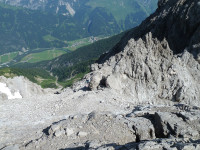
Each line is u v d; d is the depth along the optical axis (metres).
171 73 40.78
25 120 32.41
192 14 42.94
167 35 46.47
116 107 34.94
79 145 21.47
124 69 43.09
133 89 41.03
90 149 17.88
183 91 39.12
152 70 41.66
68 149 20.80
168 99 39.72
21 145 24.14
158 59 43.50
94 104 35.62
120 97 39.06
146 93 40.62
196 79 40.84
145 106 32.47
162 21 48.97
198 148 15.06
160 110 27.64
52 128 25.28
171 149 15.21
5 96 50.25
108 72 44.94
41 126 29.98
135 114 27.67
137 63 42.75
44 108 36.72
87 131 24.16
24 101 40.56
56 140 23.20
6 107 37.62
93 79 42.22
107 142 21.95
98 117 26.34
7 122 31.73
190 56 42.09
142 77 41.81
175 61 41.97
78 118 26.94
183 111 23.80
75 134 23.80
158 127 22.56
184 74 40.75
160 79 41.16
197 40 41.81
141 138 22.44
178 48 45.00
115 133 23.44
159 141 16.94
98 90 40.81
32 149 22.55
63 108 35.50
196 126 20.78
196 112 22.77
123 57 44.62
